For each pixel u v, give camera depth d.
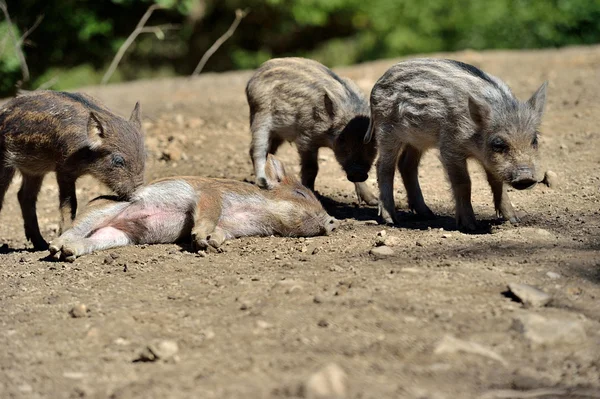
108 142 14.38
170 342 9.01
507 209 14.03
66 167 14.63
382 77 15.15
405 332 9.06
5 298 11.45
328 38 51.12
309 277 11.16
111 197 14.40
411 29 47.97
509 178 13.07
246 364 8.55
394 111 14.82
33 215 15.46
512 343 8.80
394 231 13.80
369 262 11.73
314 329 9.28
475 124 13.47
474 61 33.97
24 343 9.67
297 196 14.53
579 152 18.83
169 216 14.18
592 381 8.00
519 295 9.80
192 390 8.03
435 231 13.45
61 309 10.78
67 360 9.12
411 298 9.97
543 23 46.72
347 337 9.02
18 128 14.80
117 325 9.95
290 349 8.82
